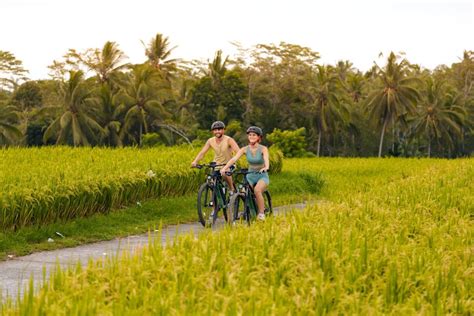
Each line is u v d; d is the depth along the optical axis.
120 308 5.66
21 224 13.70
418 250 8.68
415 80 80.50
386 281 7.14
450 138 87.12
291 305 6.05
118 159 20.95
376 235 9.72
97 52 74.69
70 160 20.14
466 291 7.11
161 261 7.25
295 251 7.97
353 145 87.19
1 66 83.62
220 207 15.61
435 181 18.66
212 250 7.99
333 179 30.48
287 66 80.38
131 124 71.62
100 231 14.72
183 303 6.09
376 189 17.11
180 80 88.62
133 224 15.88
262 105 79.50
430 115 86.31
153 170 18.70
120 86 73.81
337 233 9.09
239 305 5.82
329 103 78.38
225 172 14.58
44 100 79.19
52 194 14.38
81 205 15.21
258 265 7.31
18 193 13.67
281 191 25.28
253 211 14.48
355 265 7.54
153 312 5.74
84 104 70.69
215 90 76.19
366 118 85.75
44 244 13.02
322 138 83.19
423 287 7.01
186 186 20.11
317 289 6.43
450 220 11.76
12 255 12.01
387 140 88.62
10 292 8.77
